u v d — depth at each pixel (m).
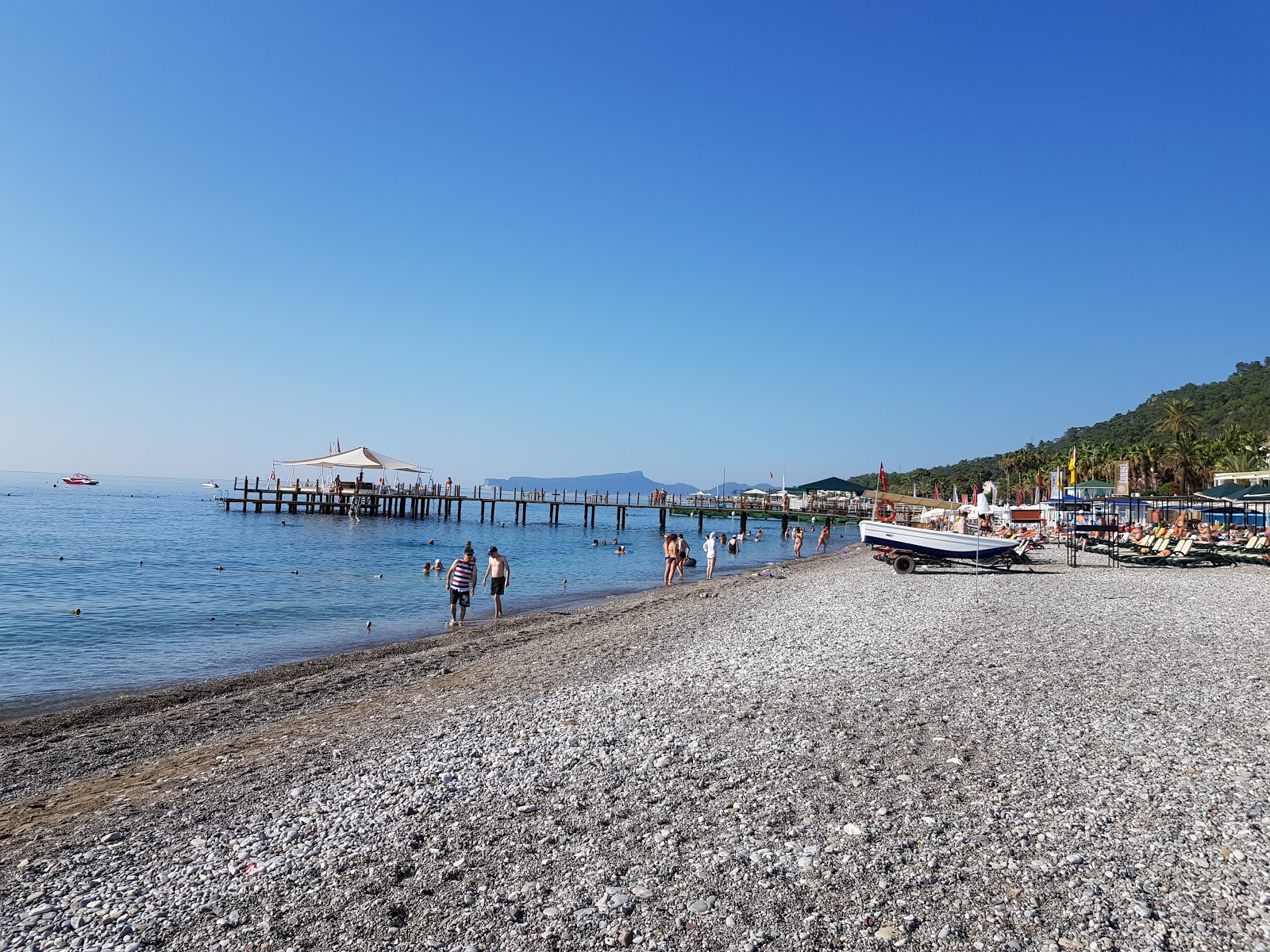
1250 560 23.05
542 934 4.17
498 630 17.20
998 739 7.11
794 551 46.09
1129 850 4.87
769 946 3.98
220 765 7.57
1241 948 3.82
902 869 4.72
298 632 17.64
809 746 7.08
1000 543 23.34
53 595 23.11
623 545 50.47
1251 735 7.02
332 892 4.71
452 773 6.74
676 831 5.37
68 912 4.61
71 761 8.47
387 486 80.75
